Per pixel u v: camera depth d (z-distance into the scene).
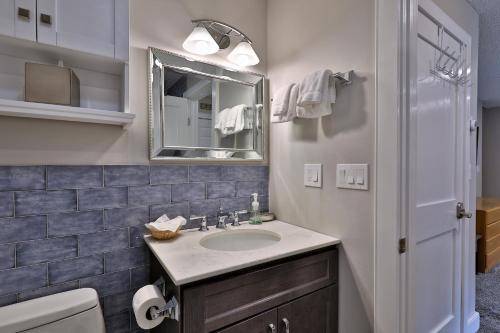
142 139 1.24
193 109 1.38
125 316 1.18
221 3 1.49
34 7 0.88
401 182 1.02
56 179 1.05
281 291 1.02
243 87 1.56
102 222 1.14
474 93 1.79
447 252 1.50
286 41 1.52
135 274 1.21
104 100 1.17
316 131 1.33
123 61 1.05
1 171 0.95
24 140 1.00
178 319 0.83
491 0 1.69
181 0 1.36
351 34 1.17
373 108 1.08
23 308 0.91
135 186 1.22
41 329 0.87
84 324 0.94
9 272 0.96
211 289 0.86
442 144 1.44
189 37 1.29
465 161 1.65
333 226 1.24
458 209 1.57
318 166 1.32
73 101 0.99
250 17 1.60
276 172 1.60
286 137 1.52
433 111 1.37
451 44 1.50
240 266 0.91
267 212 1.64
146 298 0.88
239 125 1.54
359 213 1.13
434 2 1.38
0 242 0.95
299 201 1.43
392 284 1.02
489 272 2.75
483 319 1.90
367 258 1.11
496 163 4.22
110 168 1.16
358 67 1.14
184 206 1.35
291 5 1.48
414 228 1.07
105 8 1.01
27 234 0.99
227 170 1.49
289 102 1.32
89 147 1.12
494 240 2.88
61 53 0.98
